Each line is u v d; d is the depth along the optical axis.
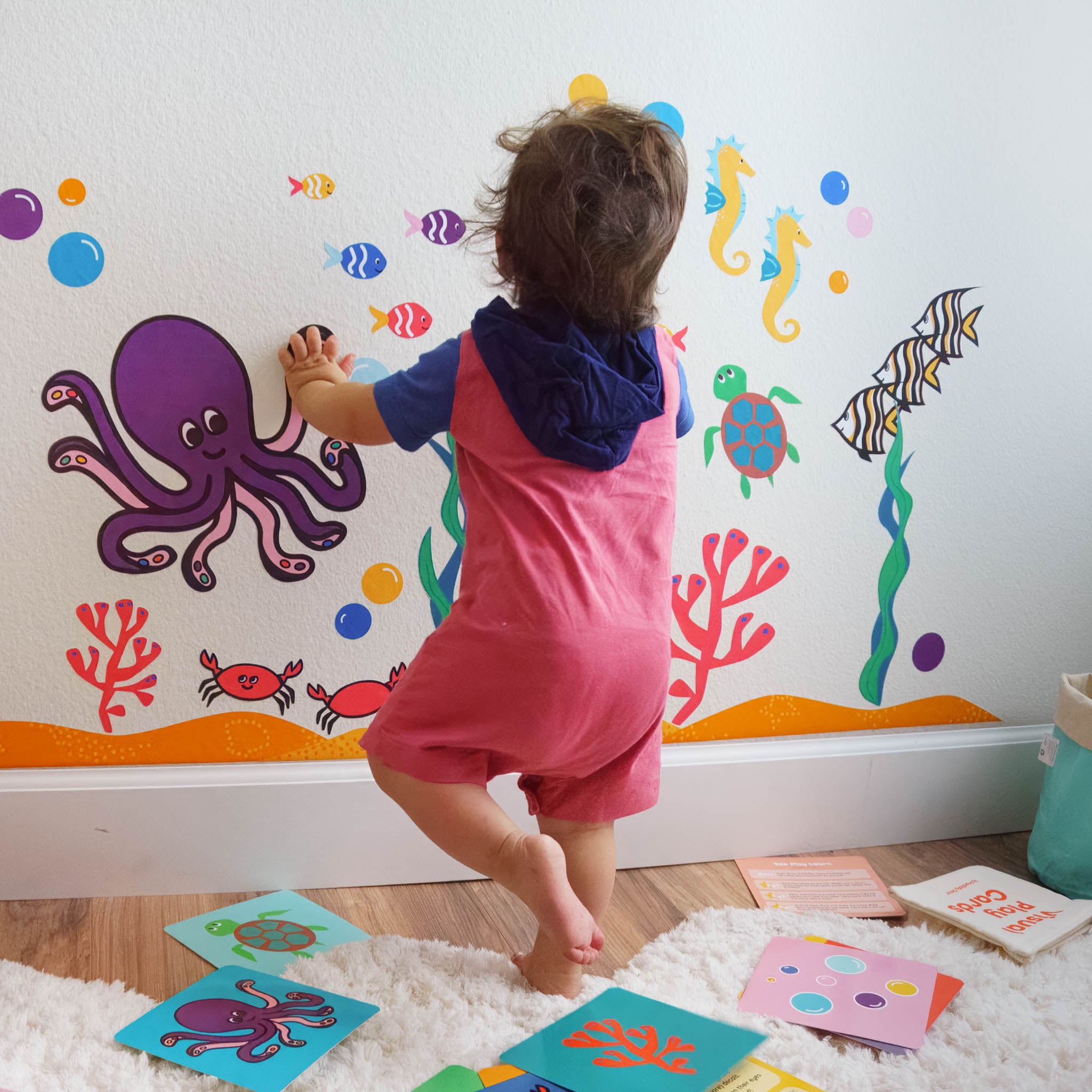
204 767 1.27
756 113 1.34
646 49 1.29
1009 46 1.44
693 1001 1.06
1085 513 1.58
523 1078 0.90
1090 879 1.34
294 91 1.19
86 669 1.22
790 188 1.37
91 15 1.12
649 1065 0.92
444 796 1.01
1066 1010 1.05
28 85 1.12
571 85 1.27
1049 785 1.42
